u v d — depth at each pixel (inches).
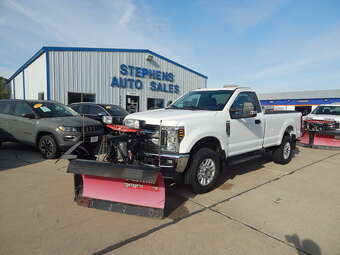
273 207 140.3
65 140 235.5
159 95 729.0
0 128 284.0
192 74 826.8
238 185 179.5
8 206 134.9
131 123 154.6
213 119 159.5
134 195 126.6
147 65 689.6
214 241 103.3
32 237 104.0
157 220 121.3
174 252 95.1
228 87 197.3
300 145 376.5
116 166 120.3
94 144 164.4
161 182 120.3
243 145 186.7
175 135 138.6
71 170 125.0
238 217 126.6
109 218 122.4
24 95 724.0
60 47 525.0
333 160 271.6
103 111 360.8
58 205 136.7
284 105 1241.4
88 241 101.7
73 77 547.5
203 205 141.3
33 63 606.9
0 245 97.7
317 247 100.7
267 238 106.7
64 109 290.0
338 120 350.6
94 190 133.8
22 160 239.6
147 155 145.3
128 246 98.7
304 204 145.4
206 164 158.1
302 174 211.9
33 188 162.9
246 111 167.2
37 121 249.1
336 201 150.7
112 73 614.2
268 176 204.7
